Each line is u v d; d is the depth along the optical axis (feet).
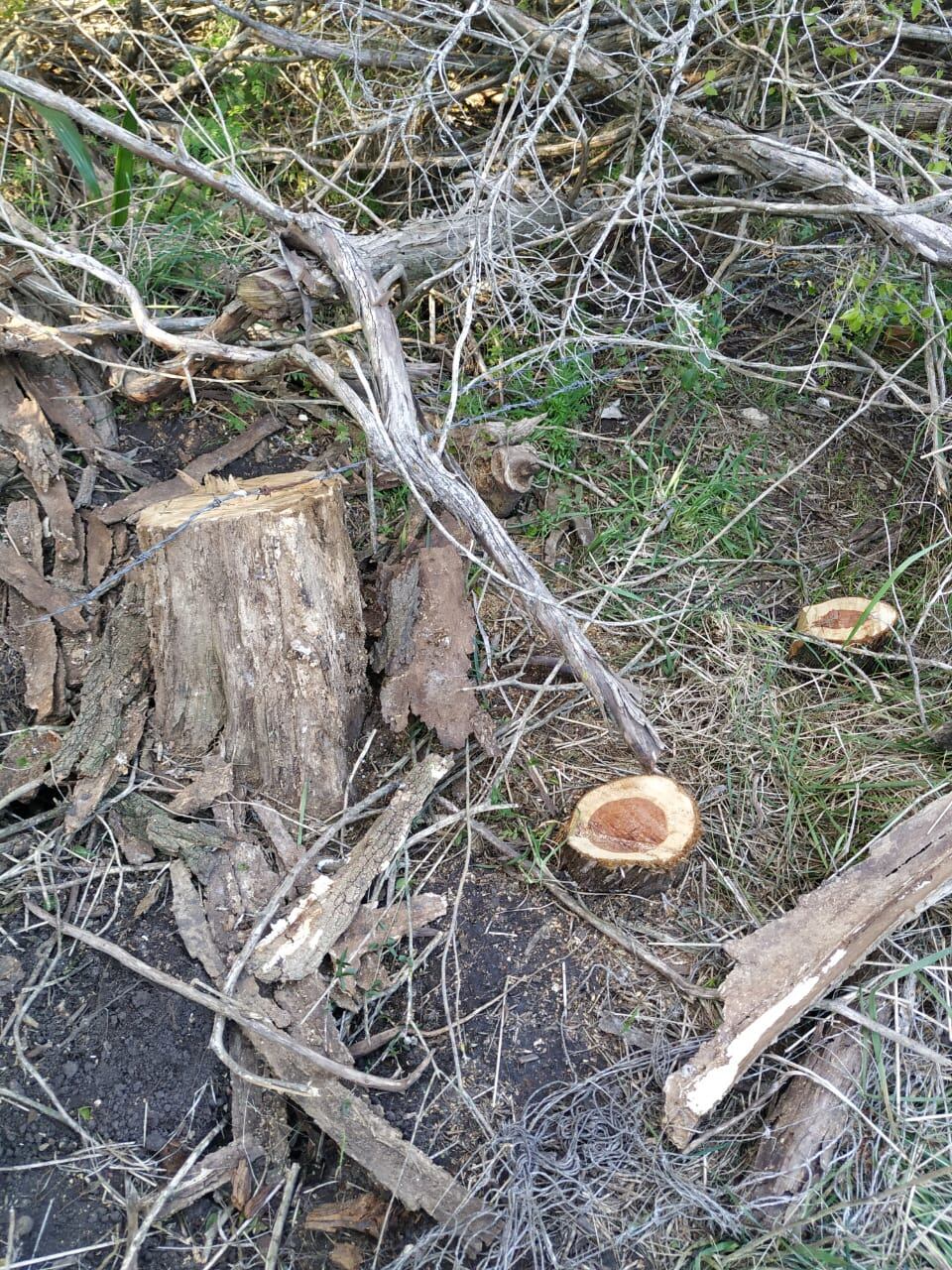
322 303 4.61
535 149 5.16
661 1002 3.43
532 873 3.66
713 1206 3.04
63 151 5.31
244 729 3.75
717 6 4.31
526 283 4.76
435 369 4.58
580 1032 3.37
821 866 3.76
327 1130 3.10
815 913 3.41
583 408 5.14
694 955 3.53
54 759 3.72
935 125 4.95
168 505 3.97
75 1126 3.11
